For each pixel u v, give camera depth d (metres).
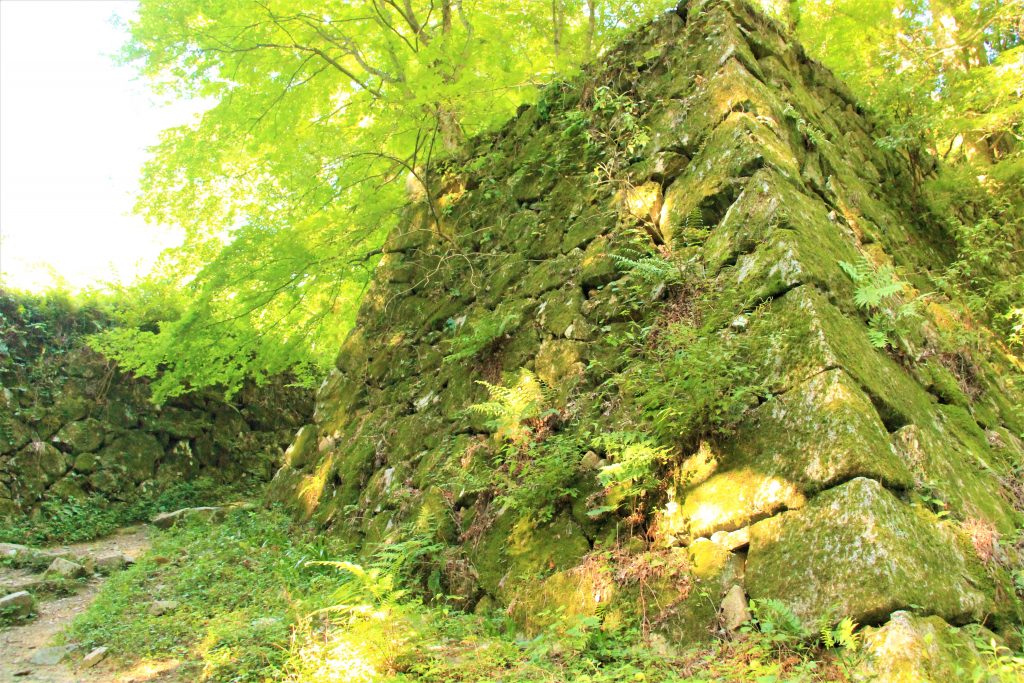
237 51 8.14
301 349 10.75
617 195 5.80
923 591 2.96
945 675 2.68
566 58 7.70
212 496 12.12
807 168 5.60
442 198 8.45
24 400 10.70
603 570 3.94
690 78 5.90
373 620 3.77
